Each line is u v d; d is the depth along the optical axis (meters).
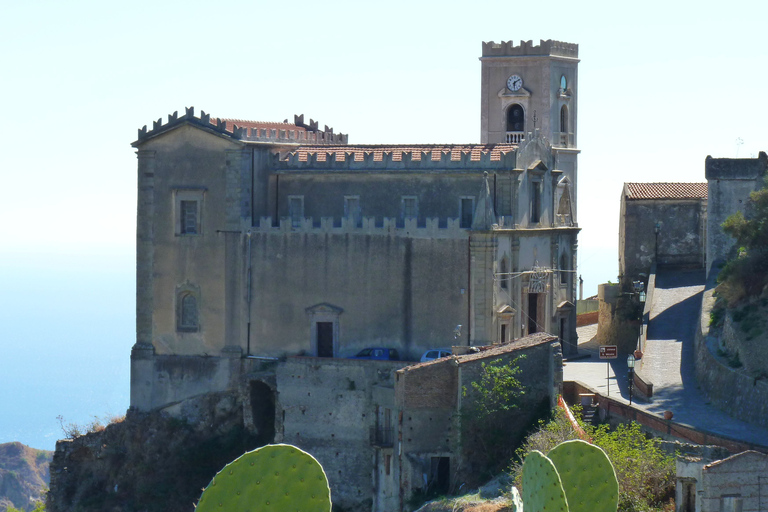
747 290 75.19
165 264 90.56
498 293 84.88
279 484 24.45
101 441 91.69
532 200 91.12
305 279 87.31
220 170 88.81
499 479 65.38
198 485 87.62
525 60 117.50
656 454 54.31
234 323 89.00
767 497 47.28
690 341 82.00
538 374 70.50
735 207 90.38
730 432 59.47
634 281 98.38
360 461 82.19
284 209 89.94
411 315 85.38
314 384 83.62
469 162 86.88
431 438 71.12
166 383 90.62
